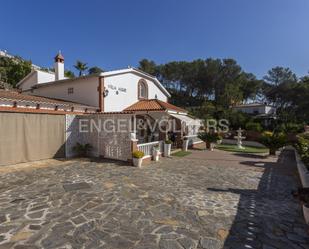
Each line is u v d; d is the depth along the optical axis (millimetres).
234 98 61375
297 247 6086
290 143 30531
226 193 10539
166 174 14008
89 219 7461
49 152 18594
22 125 16766
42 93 26969
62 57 28266
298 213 8359
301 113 61250
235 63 78312
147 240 6246
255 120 49188
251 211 8438
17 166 15781
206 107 49531
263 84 97062
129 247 5891
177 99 77812
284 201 9633
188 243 6133
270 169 16312
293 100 72750
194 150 26484
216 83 76625
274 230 7000
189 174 14164
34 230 6695
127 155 17828
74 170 14695
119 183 11750
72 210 8164
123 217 7660
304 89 62500
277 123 50188
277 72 100625
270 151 23703
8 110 15758
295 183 12609
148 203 8977
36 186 11086
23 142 16859
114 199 9352
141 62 83062
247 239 6426
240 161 19359
